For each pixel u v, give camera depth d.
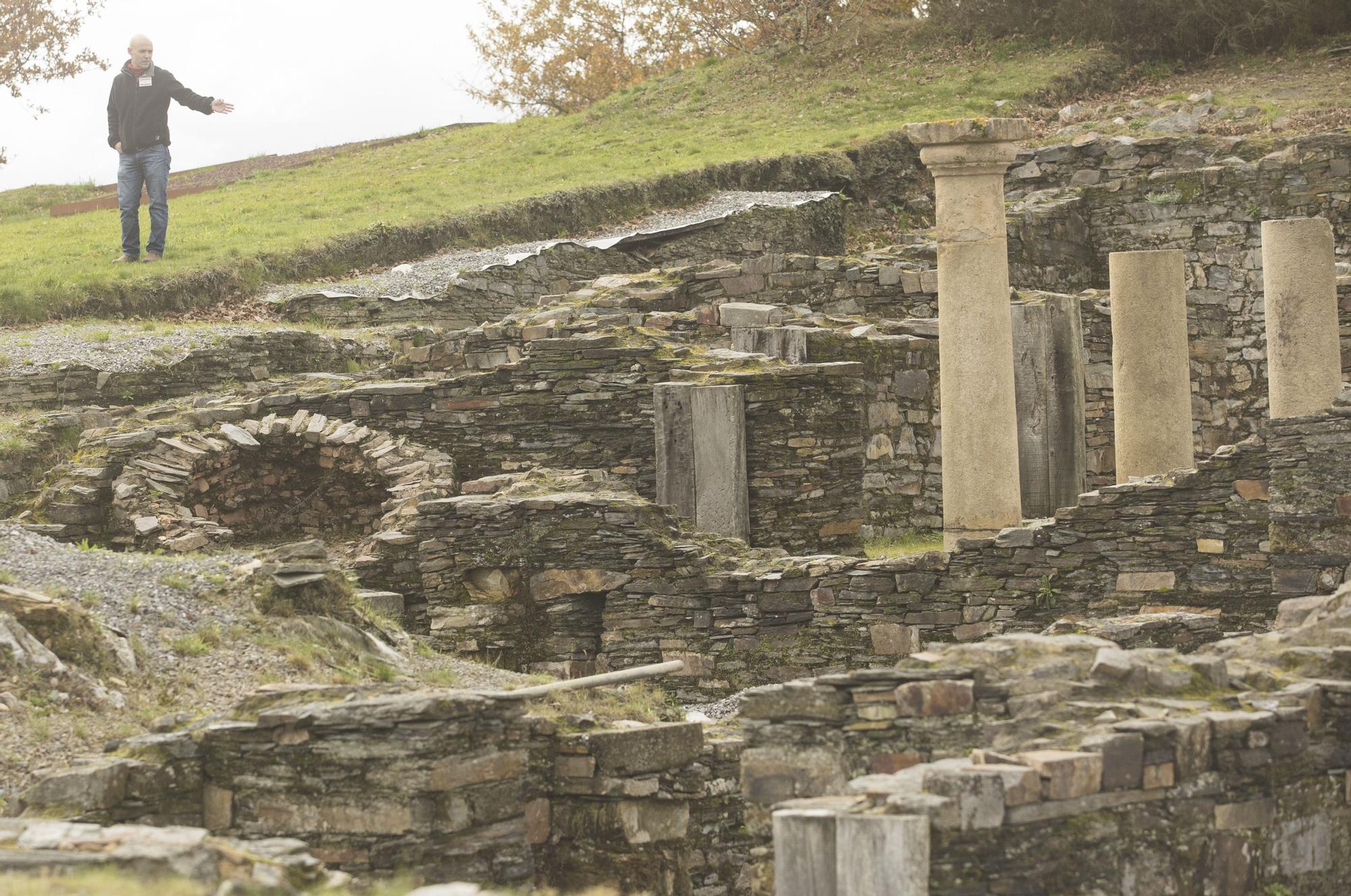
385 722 8.45
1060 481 20.36
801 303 22.77
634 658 14.53
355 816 8.43
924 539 19.27
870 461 19.36
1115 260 17.27
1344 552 12.47
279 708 8.90
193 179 41.16
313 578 11.67
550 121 42.41
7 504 17.66
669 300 22.09
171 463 17.45
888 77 40.72
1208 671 7.71
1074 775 6.70
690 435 17.09
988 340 14.82
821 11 43.62
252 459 18.03
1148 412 17.09
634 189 31.80
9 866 6.42
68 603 10.24
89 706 9.50
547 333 18.86
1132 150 28.77
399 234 28.64
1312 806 7.55
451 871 8.46
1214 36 40.03
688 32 47.53
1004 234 14.96
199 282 24.70
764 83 42.06
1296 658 8.20
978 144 14.71
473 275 25.64
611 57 50.09
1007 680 7.53
